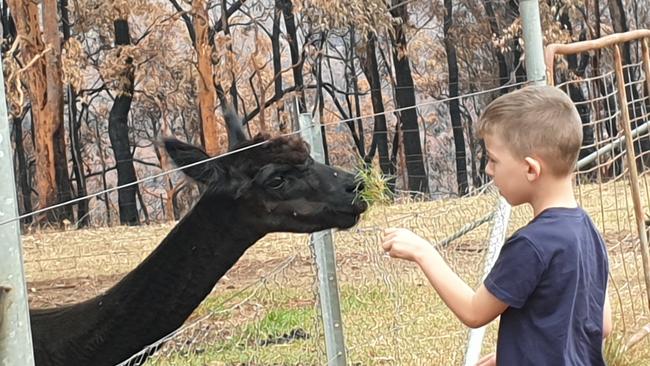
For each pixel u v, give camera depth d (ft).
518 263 9.30
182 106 110.52
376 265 17.90
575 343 9.46
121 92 87.10
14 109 53.62
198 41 89.04
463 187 90.79
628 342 19.90
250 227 17.10
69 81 69.56
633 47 102.68
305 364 17.65
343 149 121.49
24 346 7.97
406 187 80.33
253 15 118.42
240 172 16.92
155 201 120.98
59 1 98.37
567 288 9.29
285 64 127.03
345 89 138.00
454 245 18.52
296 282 24.64
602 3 121.60
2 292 7.82
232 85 100.68
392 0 98.22
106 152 131.95
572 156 9.54
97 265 39.91
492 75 115.55
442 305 19.58
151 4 92.99
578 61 104.17
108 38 98.58
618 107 21.22
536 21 17.20
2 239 7.82
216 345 15.78
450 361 18.30
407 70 105.91
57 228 53.93
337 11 65.51
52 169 82.58
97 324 16.40
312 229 17.04
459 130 111.04
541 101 9.46
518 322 9.52
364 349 18.25
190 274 16.90
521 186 9.67
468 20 111.96
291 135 16.67
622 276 24.64
